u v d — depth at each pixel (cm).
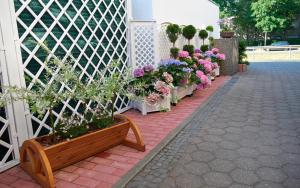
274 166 337
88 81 514
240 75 1225
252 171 328
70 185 312
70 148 337
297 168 330
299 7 3078
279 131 465
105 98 404
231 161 357
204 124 522
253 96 768
